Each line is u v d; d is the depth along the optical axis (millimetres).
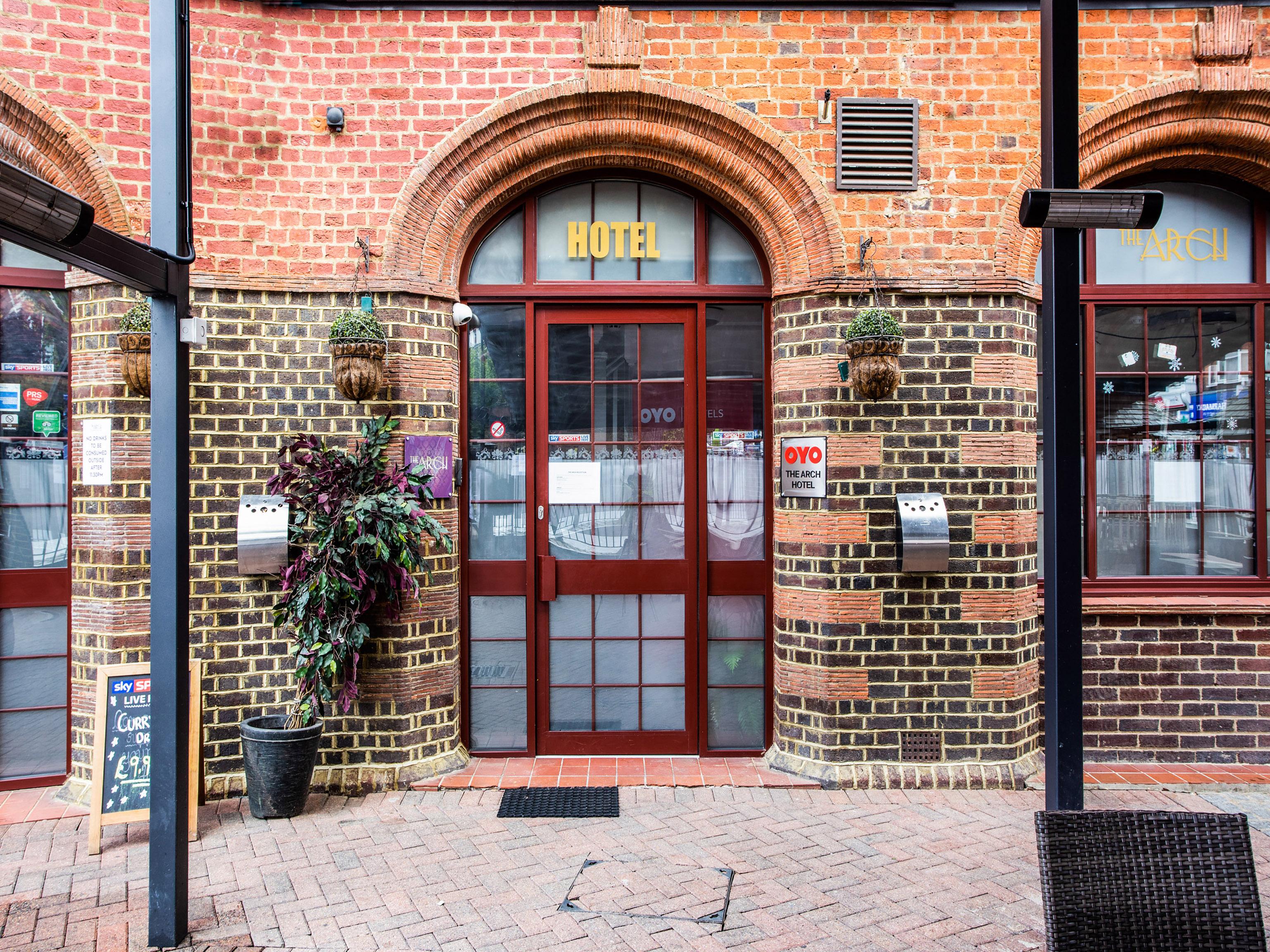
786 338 4562
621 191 4797
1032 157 4453
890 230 4449
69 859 3609
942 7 4434
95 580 4203
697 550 4781
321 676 4039
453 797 4238
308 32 4355
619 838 3781
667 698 4840
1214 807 4129
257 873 3436
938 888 3326
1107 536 4879
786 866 3512
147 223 4195
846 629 4430
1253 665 4664
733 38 4434
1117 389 4871
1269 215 4855
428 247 4457
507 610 4805
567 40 4418
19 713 4414
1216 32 4426
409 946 2920
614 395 4836
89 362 4219
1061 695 2725
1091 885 2102
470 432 4797
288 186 4348
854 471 4422
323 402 4363
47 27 4043
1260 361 4832
